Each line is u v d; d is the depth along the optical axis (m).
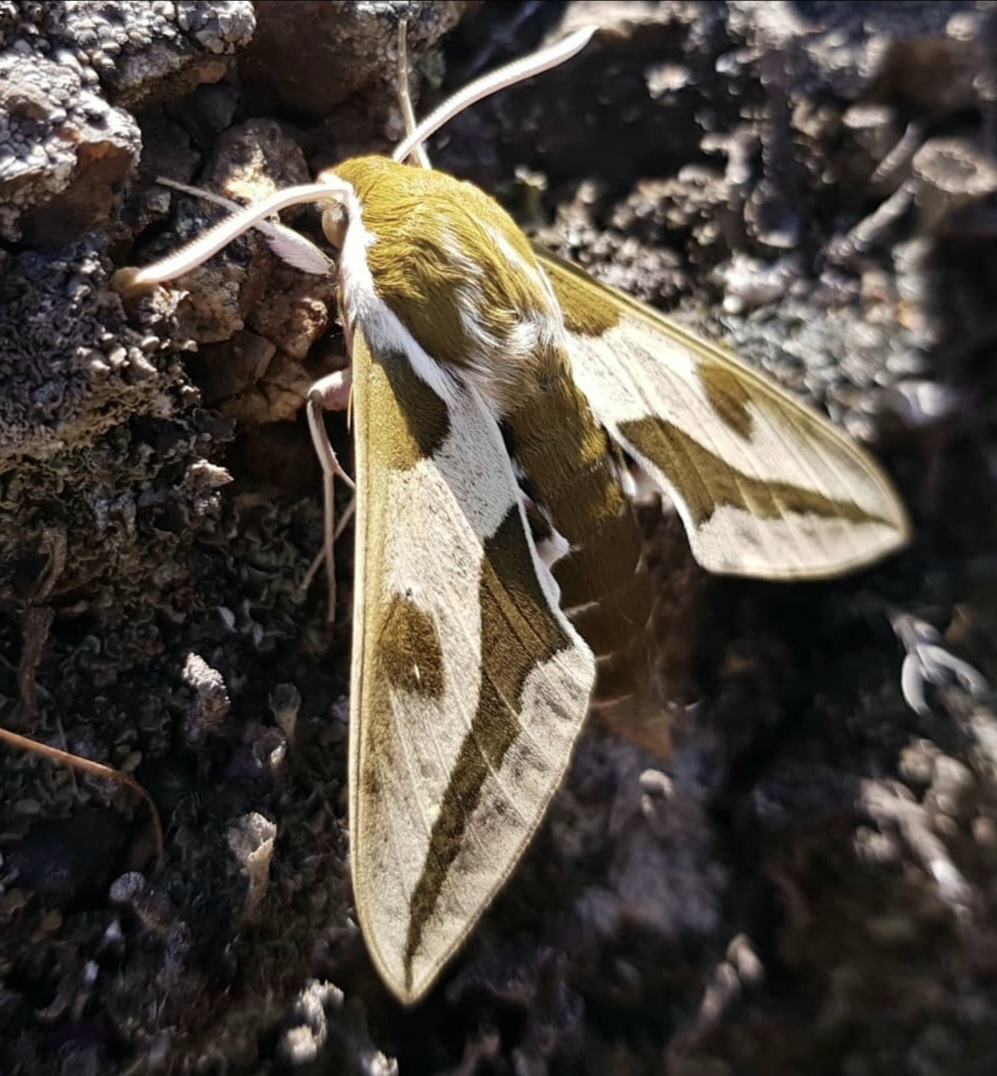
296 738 0.05
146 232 0.05
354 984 0.05
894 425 0.06
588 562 0.05
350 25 0.05
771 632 0.06
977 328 0.06
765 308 0.06
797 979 0.06
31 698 0.05
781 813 0.06
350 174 0.05
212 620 0.05
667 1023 0.05
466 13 0.06
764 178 0.07
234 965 0.05
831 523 0.05
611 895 0.06
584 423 0.05
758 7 0.07
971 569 0.06
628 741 0.06
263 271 0.05
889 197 0.07
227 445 0.05
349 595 0.05
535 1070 0.05
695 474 0.05
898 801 0.05
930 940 0.05
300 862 0.05
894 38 0.06
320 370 0.05
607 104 0.07
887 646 0.06
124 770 0.05
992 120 0.06
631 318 0.05
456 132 0.06
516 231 0.05
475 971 0.05
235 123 0.05
